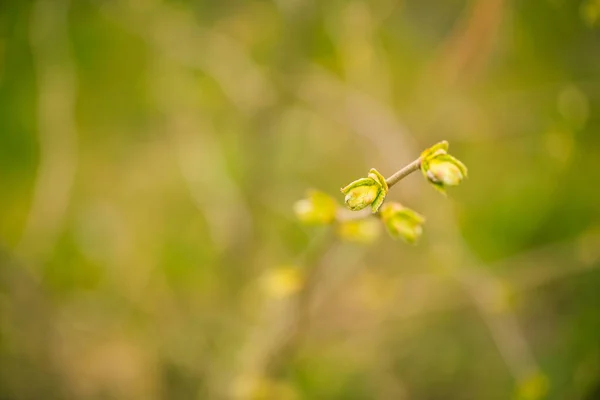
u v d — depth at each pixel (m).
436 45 0.82
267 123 0.75
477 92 0.75
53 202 0.72
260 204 0.76
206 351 0.72
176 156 0.81
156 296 0.76
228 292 0.74
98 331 0.74
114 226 0.79
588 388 0.60
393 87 0.81
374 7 0.75
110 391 0.72
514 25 0.71
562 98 0.70
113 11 0.76
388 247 0.73
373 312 0.71
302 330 0.55
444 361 0.69
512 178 0.76
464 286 0.59
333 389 0.67
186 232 0.79
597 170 0.74
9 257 0.71
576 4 0.73
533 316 0.69
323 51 0.81
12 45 0.78
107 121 0.82
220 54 0.77
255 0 0.79
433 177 0.33
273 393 0.58
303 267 0.47
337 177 0.78
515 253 0.71
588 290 0.68
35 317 0.71
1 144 0.78
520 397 0.50
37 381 0.70
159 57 0.79
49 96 0.73
